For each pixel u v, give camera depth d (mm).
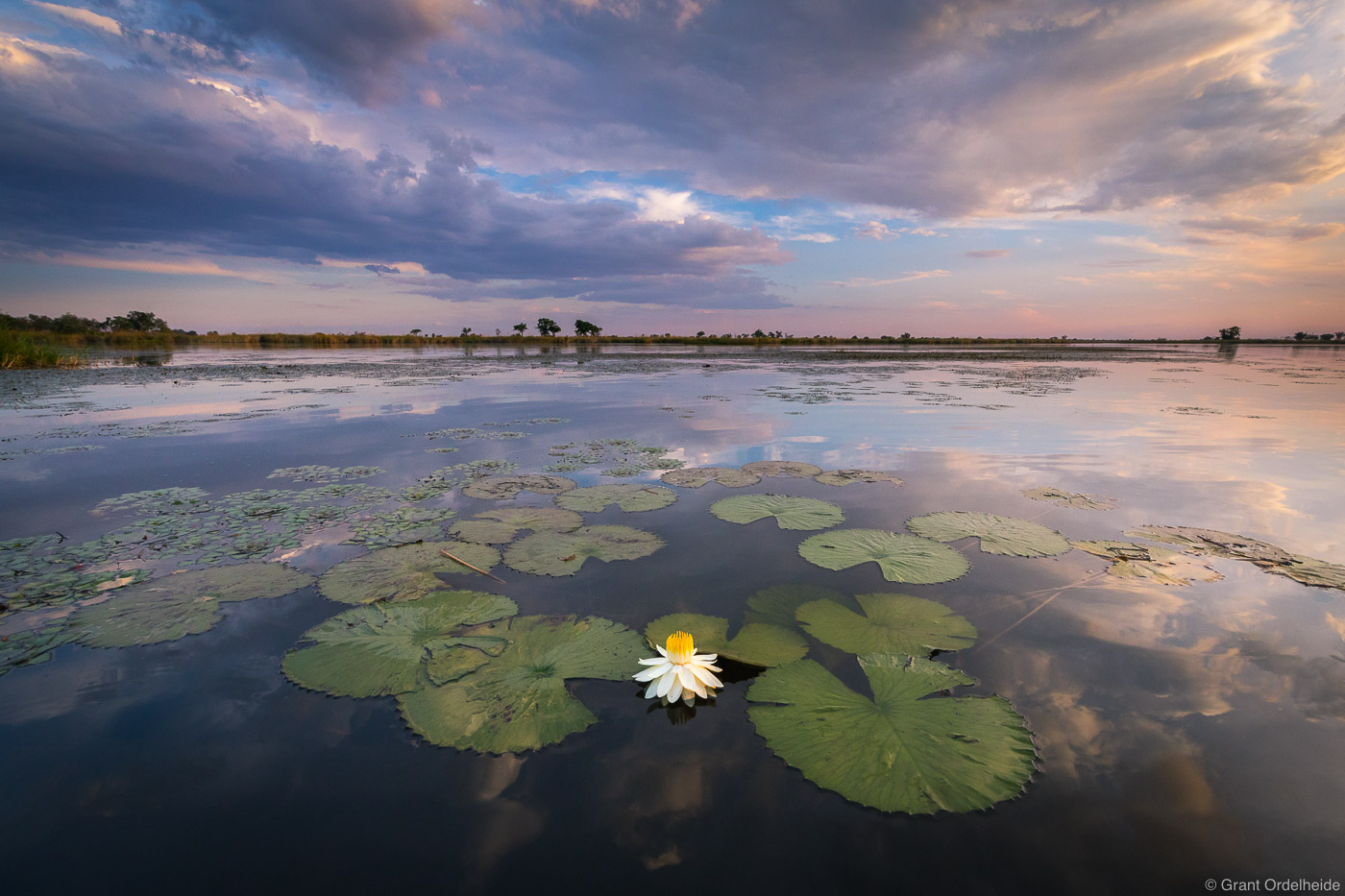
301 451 6629
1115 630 2613
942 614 2750
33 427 8055
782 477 5453
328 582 3172
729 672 2334
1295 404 10719
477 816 1619
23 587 3088
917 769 1775
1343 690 2154
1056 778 1734
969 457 6289
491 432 7871
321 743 1913
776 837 1547
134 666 2375
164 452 6535
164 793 1693
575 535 3887
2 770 1775
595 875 1433
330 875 1436
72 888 1397
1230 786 1695
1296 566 3316
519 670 2318
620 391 13406
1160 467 5801
